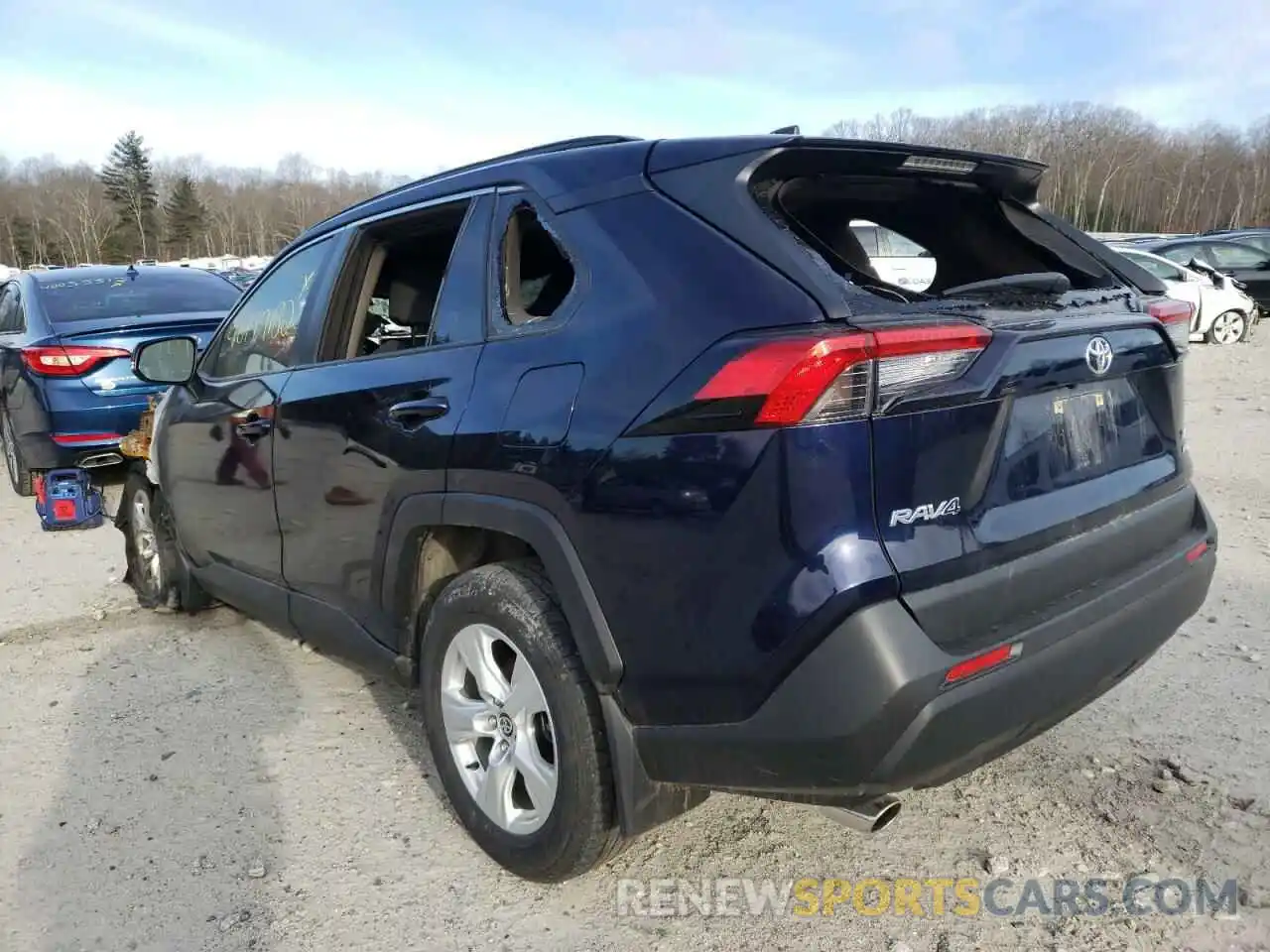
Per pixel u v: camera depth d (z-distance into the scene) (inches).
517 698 98.7
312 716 145.9
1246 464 287.9
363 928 98.0
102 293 300.5
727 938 95.4
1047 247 116.6
